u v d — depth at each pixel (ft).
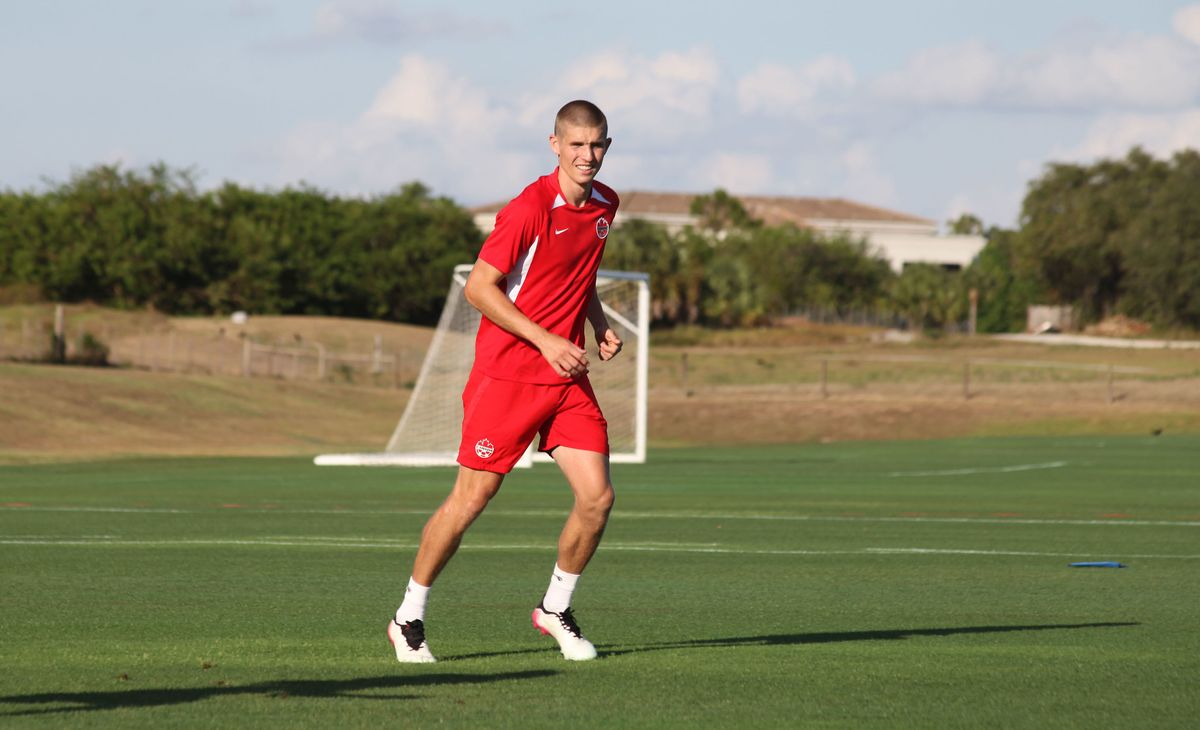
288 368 249.75
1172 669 23.40
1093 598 33.60
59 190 376.27
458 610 30.86
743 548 46.32
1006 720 19.22
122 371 175.42
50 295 358.43
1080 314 483.51
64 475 91.71
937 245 563.07
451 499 23.82
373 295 394.11
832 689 21.39
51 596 32.78
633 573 38.65
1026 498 74.13
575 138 22.97
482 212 583.99
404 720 18.88
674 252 428.97
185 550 44.24
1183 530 54.44
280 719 18.90
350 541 47.60
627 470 102.17
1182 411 186.91
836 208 650.43
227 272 371.97
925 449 135.95
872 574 38.63
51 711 19.35
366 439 152.05
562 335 24.00
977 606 32.09
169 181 379.35
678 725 18.71
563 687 21.43
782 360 288.30
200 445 135.13
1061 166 493.36
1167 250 416.46
